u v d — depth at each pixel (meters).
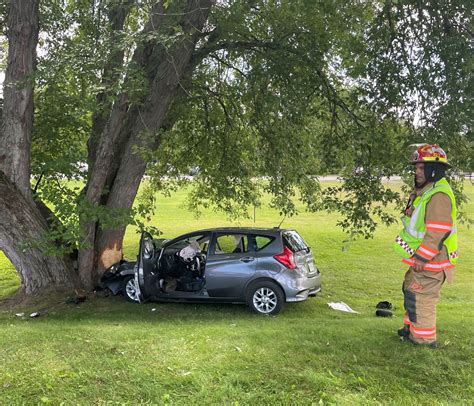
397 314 8.49
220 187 12.40
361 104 8.35
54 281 9.05
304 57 8.51
